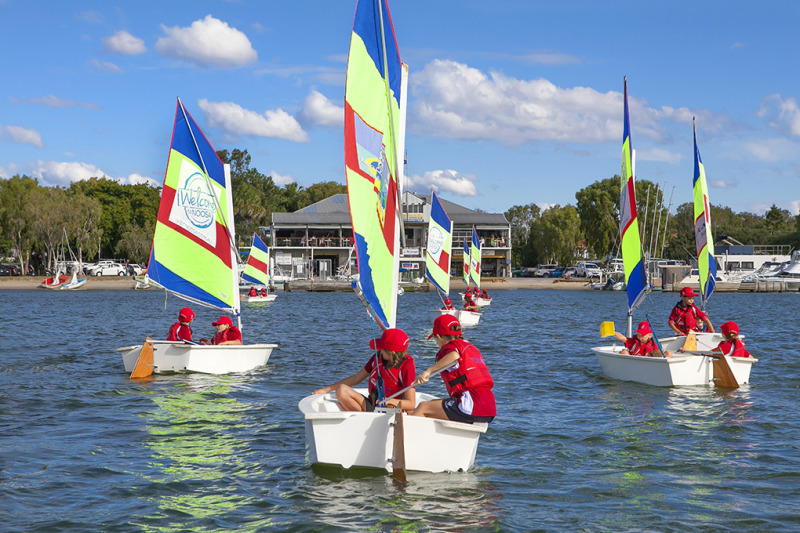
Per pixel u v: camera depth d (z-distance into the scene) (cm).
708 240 2283
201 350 1588
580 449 967
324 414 811
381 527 670
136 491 776
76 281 7750
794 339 2516
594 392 1426
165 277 1692
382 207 912
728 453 948
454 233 9100
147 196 10681
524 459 913
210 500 746
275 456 917
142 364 1549
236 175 12694
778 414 1203
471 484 801
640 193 10444
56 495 761
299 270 8400
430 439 811
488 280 8644
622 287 7975
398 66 962
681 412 1221
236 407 1245
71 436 1024
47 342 2331
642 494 775
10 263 10406
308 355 2020
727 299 6291
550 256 10612
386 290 911
